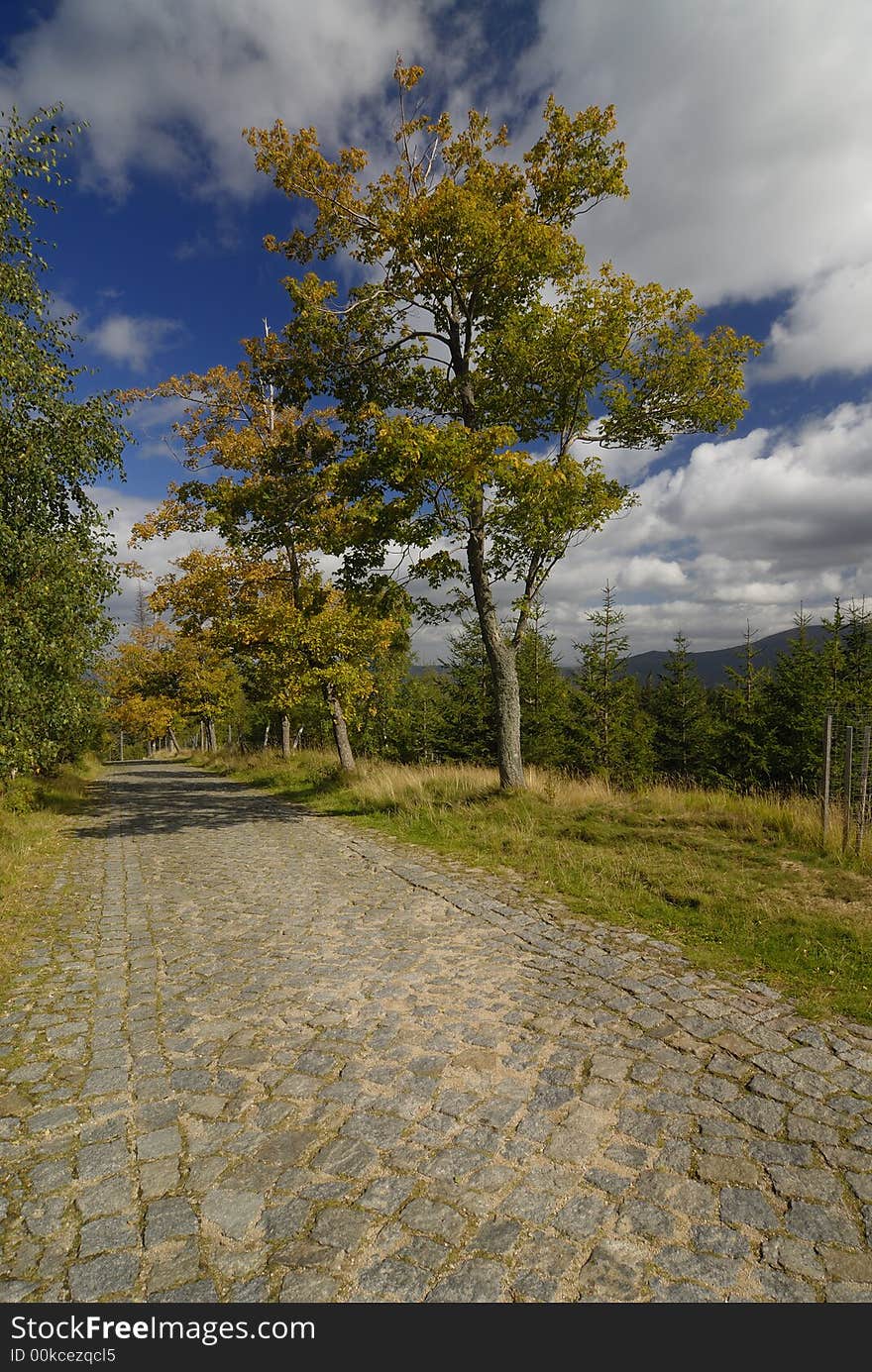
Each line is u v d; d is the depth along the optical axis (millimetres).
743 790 22641
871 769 8102
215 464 16484
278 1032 3910
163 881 7930
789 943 5008
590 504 10750
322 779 17719
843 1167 2646
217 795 18516
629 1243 2297
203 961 5129
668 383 11031
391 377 12375
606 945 5203
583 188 10742
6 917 6355
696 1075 3324
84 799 17734
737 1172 2629
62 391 8641
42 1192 2627
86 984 4715
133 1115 3117
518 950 5141
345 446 12844
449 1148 2816
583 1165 2693
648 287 10383
